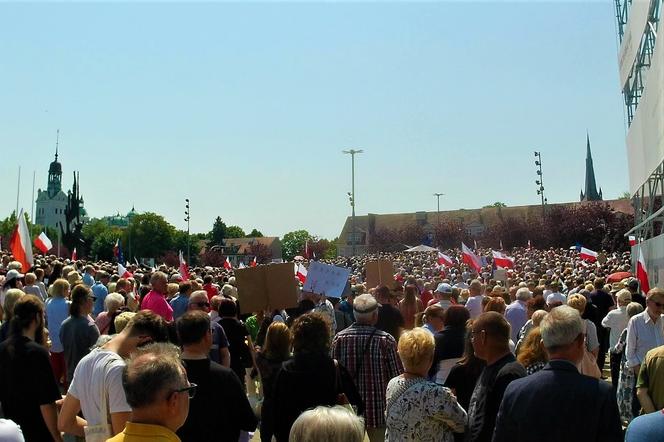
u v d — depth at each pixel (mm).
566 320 4078
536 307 9547
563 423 3818
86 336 7953
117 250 35312
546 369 4043
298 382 5449
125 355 4836
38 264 18062
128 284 12062
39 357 5250
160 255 107188
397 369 6492
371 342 6508
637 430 3441
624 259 41188
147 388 3184
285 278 9750
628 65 28984
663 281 18688
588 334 9961
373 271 15711
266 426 5547
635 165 28078
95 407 4594
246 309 9648
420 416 4617
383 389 6422
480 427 4605
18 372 5184
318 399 5422
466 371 5641
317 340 5578
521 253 56625
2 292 11430
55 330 9391
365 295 6832
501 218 98875
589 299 14422
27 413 5180
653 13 23641
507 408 4020
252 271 9719
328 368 5512
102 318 9461
